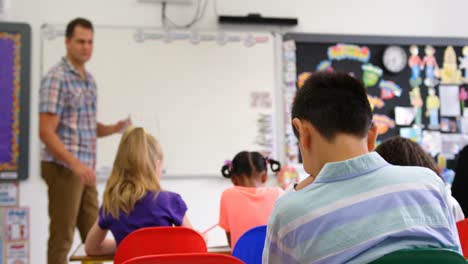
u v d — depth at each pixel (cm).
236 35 406
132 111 385
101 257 208
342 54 419
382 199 90
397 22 433
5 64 371
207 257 121
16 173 367
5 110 369
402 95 425
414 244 87
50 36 379
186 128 392
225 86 400
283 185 395
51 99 319
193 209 389
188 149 391
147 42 392
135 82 387
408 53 429
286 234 93
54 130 319
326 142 98
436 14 439
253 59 406
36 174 372
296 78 412
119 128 378
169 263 121
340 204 90
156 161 215
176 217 205
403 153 189
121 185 206
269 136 402
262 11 414
